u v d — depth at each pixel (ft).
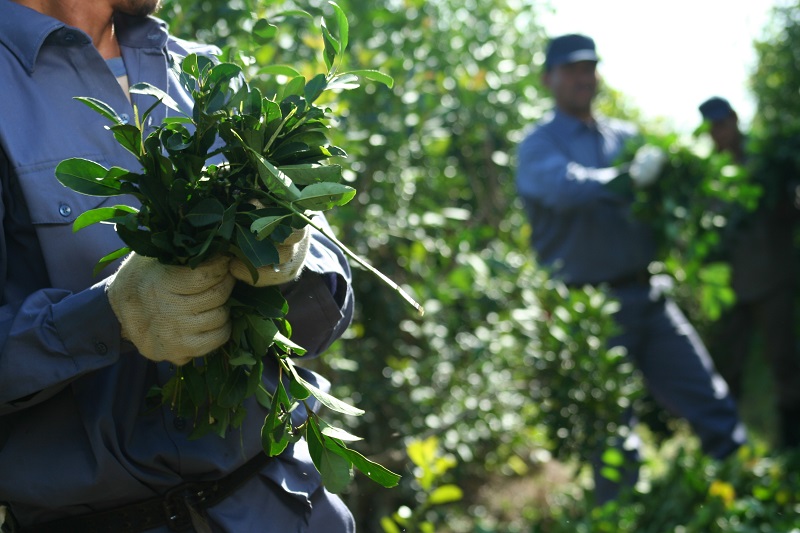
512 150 19.63
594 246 16.92
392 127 13.99
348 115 13.32
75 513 6.31
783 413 22.27
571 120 17.74
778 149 21.42
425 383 15.14
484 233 16.58
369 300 14.07
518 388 15.49
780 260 21.80
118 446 6.10
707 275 17.83
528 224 17.83
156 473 6.23
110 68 6.55
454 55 18.07
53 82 6.21
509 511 17.88
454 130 18.10
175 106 5.43
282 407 6.24
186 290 5.34
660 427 19.65
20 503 6.22
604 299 14.98
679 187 16.24
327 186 5.21
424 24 16.28
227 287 5.48
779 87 29.30
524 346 15.11
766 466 16.12
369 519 14.24
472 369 15.16
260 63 11.49
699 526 13.89
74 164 5.30
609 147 17.87
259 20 7.23
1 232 5.99
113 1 6.56
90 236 6.09
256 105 5.55
